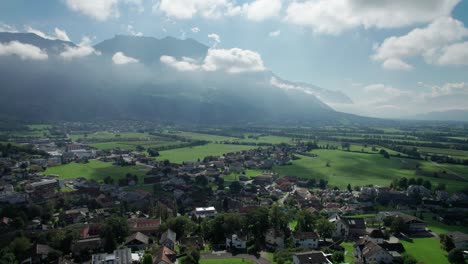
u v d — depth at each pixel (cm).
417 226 18612
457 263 14175
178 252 15262
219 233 16862
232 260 14562
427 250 15750
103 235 15812
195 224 17788
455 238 16125
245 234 17075
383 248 15062
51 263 14125
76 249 15075
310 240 16262
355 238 17500
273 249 15888
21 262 14025
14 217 18825
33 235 16688
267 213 17538
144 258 13250
